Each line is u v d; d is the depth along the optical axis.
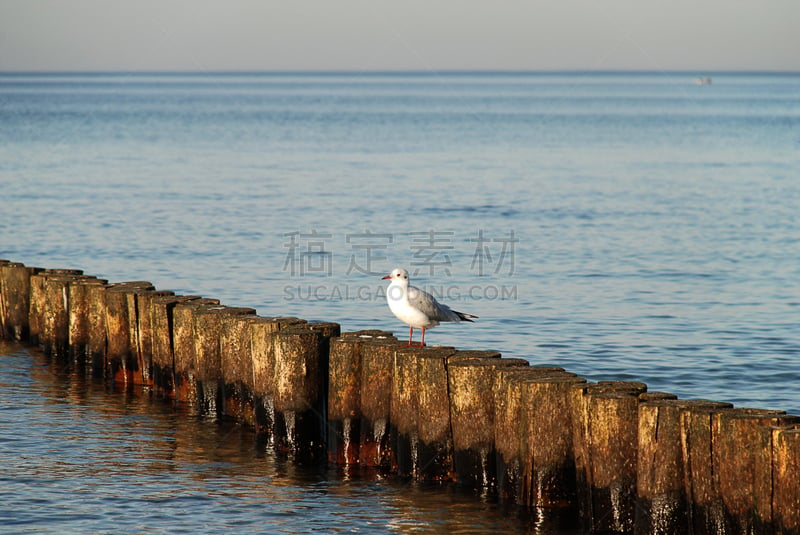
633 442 10.41
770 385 16.73
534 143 88.50
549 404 11.01
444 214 41.09
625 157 73.44
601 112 167.62
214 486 12.05
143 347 16.30
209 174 58.06
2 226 36.41
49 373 17.42
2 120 121.50
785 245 33.59
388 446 12.66
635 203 45.69
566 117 146.25
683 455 9.97
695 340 20.03
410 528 10.85
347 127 114.94
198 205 43.22
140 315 16.31
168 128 109.06
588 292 25.30
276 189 50.12
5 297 20.05
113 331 16.61
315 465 12.92
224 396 14.72
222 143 85.69
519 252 31.75
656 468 10.05
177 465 12.77
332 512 11.28
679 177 58.69
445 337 20.27
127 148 78.38
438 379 11.91
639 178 57.78
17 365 17.92
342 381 12.80
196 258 30.06
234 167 62.72
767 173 61.25
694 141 92.00
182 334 15.34
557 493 11.17
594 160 70.62
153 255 30.55
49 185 51.12
